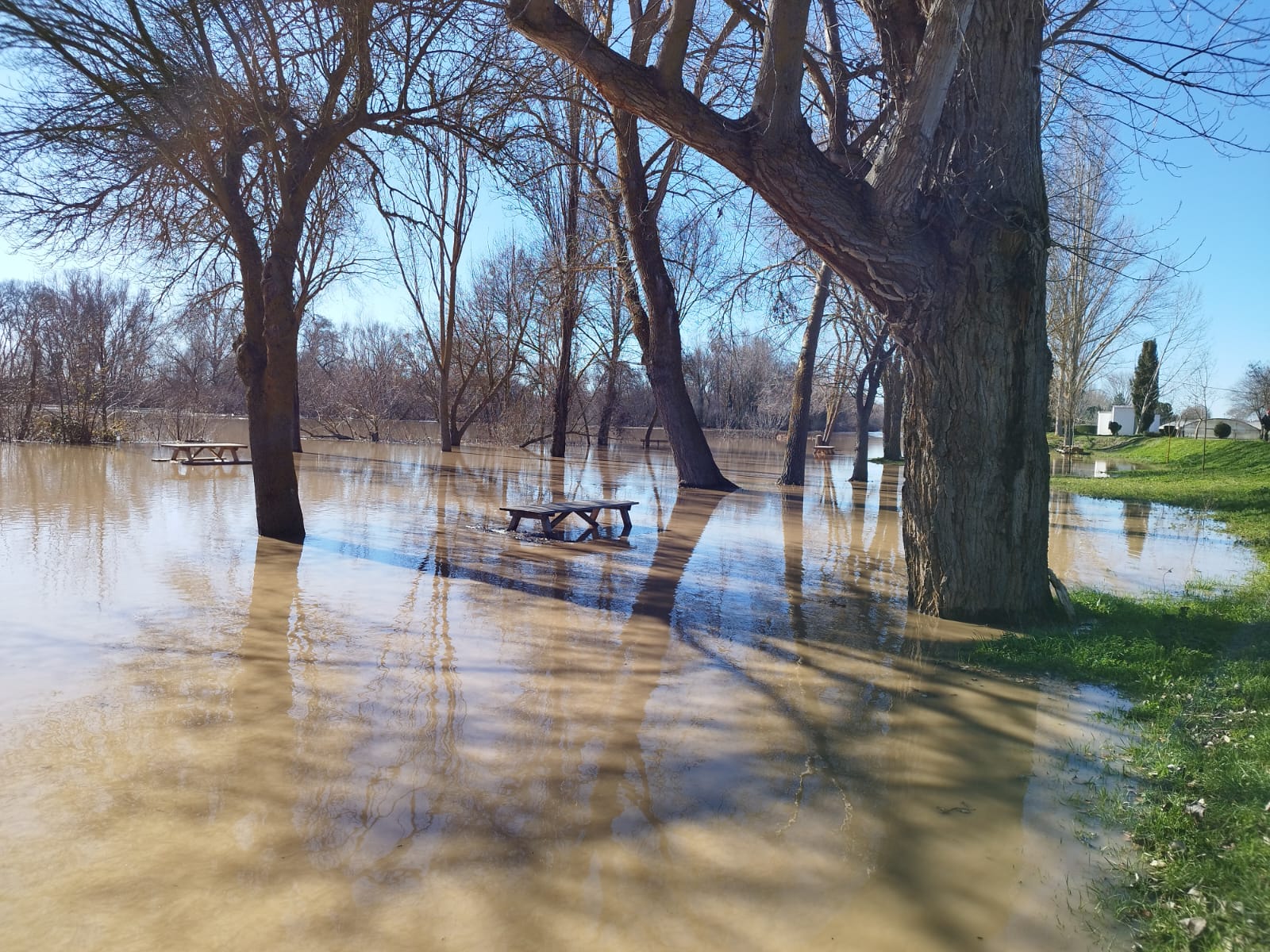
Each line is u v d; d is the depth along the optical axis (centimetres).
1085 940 288
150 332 3052
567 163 1381
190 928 279
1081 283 3675
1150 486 2286
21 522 1120
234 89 891
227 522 1173
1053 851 349
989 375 714
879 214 684
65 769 397
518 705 507
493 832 351
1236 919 283
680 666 600
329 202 1410
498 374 3519
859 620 744
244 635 631
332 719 472
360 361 4138
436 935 280
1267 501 1739
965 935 290
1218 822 352
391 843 338
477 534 1170
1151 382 5100
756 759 439
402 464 2430
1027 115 697
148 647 593
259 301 1044
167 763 407
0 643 590
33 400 2705
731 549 1144
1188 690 541
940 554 749
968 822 374
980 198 688
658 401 1970
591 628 693
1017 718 508
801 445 2191
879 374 2414
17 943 267
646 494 1798
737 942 282
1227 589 898
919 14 728
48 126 594
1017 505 725
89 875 309
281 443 1059
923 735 479
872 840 356
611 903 303
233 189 1002
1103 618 753
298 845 334
